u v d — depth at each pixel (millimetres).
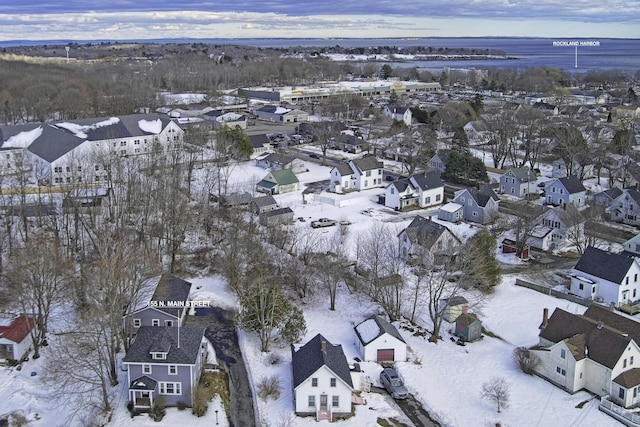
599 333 61562
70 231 90625
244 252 83125
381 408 57781
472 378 62562
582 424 55188
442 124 183750
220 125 164875
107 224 89750
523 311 76125
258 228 97812
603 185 129625
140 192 98312
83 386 58469
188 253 89500
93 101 190750
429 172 120750
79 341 61219
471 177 132000
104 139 130625
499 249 96375
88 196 98250
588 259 81125
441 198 119000
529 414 56812
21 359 62469
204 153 143500
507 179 124438
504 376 63062
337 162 147125
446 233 87312
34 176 118062
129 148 134875
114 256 66562
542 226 98375
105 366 60469
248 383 61219
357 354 66250
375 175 127562
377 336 64938
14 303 70188
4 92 193750
